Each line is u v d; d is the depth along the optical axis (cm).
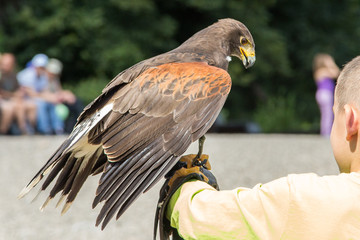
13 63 2097
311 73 4291
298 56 4262
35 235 924
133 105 431
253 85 4147
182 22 3966
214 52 584
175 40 3981
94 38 3597
